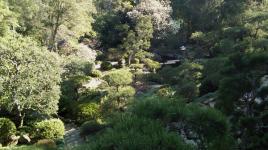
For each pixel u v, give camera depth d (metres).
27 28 33.31
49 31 33.88
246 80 11.45
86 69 29.34
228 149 6.19
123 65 35.12
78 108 21.27
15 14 28.94
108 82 24.05
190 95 19.09
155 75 27.89
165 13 39.03
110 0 50.06
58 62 23.11
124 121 5.81
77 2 34.53
